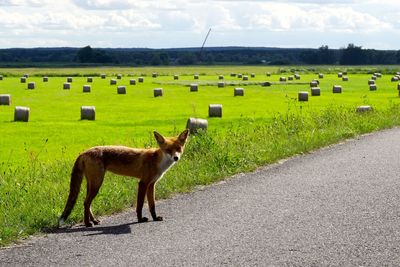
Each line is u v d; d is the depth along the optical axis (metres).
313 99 50.81
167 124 33.78
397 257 8.16
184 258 8.15
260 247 8.62
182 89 68.44
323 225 9.80
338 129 23.44
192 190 13.09
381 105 42.78
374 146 19.61
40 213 10.56
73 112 42.06
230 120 34.88
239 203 11.56
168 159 10.58
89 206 10.31
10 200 11.43
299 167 15.78
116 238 9.28
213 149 16.89
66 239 9.28
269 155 17.23
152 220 10.52
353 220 10.12
